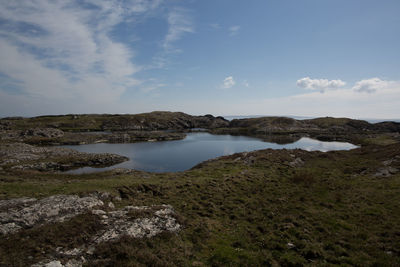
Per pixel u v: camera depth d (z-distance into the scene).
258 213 19.86
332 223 17.06
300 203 21.94
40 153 60.53
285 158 44.78
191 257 12.47
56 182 27.45
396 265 11.26
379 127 164.38
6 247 10.94
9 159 50.34
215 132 171.00
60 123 162.75
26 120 165.25
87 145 96.56
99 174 39.22
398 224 15.83
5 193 19.53
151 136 122.12
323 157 47.91
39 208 15.12
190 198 23.52
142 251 11.89
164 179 31.50
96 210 16.25
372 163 37.91
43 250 11.15
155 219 15.99
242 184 28.28
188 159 67.94
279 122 189.12
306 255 12.96
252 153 50.34
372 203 20.36
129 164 60.31
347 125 173.50
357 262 11.86
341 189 25.81
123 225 14.40
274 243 14.38
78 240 12.33
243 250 13.58
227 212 20.22
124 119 186.62
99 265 10.45
